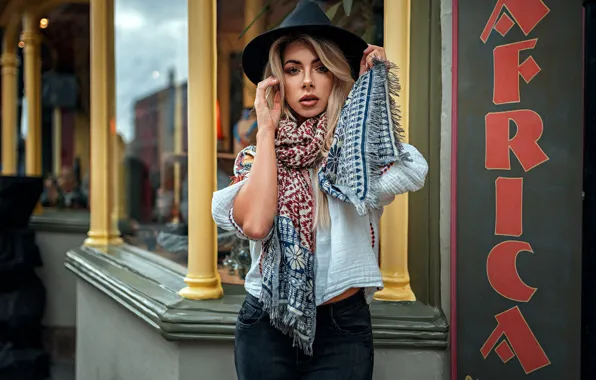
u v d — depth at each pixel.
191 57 2.29
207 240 2.26
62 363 3.68
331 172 1.37
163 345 2.26
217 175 2.46
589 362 1.50
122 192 3.93
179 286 2.41
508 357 1.92
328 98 1.48
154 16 3.88
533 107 1.85
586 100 1.48
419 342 1.99
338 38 1.54
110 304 2.80
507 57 1.89
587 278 1.49
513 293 1.90
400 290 2.11
